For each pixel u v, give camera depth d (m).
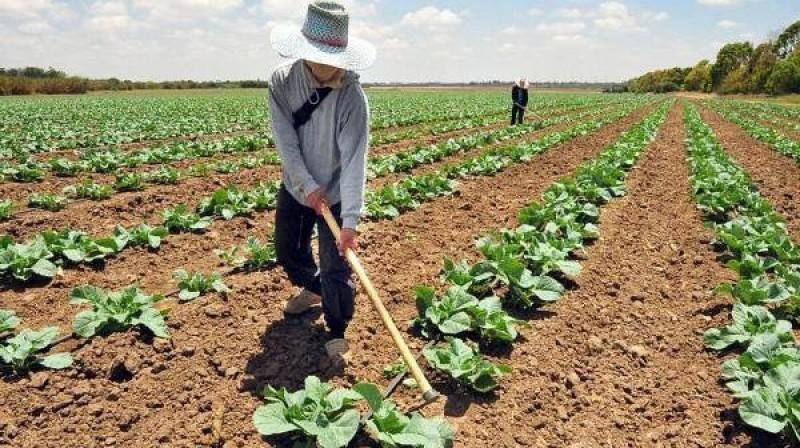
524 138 20.59
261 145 17.02
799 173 14.34
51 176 12.35
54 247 6.74
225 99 53.91
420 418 3.70
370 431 3.90
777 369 4.25
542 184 12.10
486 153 15.21
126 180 10.82
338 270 4.62
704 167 13.26
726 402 4.49
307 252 5.21
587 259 7.41
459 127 24.56
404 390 4.47
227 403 4.27
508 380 4.67
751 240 7.70
